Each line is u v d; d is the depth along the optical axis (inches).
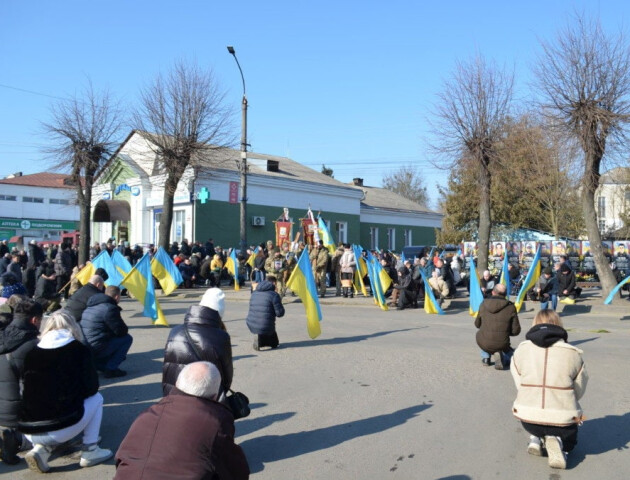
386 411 267.9
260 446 226.7
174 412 126.0
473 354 398.6
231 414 132.4
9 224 2311.8
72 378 201.8
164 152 924.0
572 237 1620.3
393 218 1761.8
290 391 303.4
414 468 203.3
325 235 978.7
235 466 128.9
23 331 217.3
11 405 213.6
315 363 369.7
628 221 1592.0
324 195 1461.6
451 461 209.0
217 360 200.4
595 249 682.2
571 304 655.1
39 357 199.2
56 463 214.2
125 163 1314.0
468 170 826.2
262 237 1301.7
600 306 637.3
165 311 654.5
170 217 939.3
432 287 696.4
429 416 259.9
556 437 201.9
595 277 997.2
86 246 949.8
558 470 200.1
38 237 2401.6
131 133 1302.9
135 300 757.9
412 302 690.8
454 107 797.2
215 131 944.9
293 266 788.0
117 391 309.7
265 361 376.5
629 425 246.7
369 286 832.3
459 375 335.6
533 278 615.5
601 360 375.9
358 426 247.9
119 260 620.4
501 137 802.2
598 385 312.2
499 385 312.5
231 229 1234.6
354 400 285.9
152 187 1268.5
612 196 1699.1
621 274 832.9
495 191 1493.6
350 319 593.0
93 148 938.1
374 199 1840.6
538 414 201.5
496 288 357.1
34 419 197.9
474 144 792.3
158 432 123.3
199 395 129.6
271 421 255.9
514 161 1279.5
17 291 406.6
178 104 924.0
